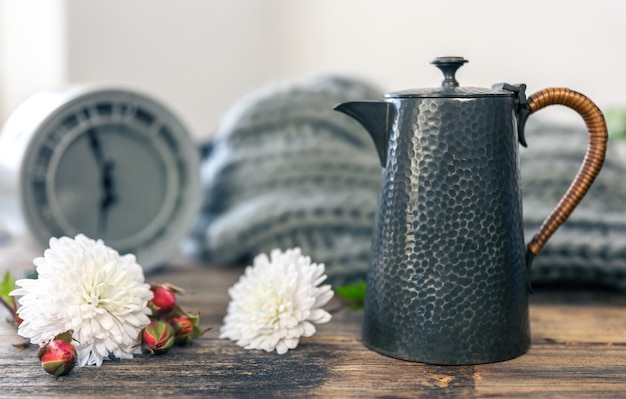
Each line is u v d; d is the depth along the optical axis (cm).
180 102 131
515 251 63
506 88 63
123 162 85
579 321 72
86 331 60
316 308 67
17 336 68
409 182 62
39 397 57
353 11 143
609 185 86
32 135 79
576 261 79
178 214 88
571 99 63
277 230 86
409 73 144
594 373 61
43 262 62
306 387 59
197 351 66
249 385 59
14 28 113
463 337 62
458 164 61
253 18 143
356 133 94
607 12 132
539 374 61
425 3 141
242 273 89
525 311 65
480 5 138
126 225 86
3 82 116
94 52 114
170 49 128
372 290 65
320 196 88
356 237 86
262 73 147
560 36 135
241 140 94
